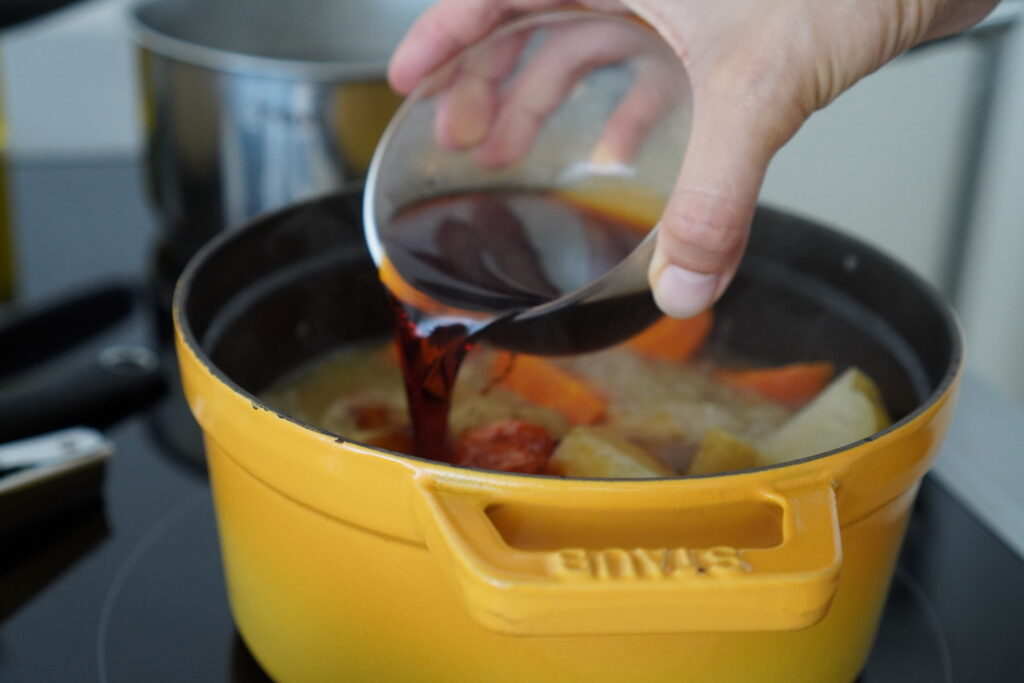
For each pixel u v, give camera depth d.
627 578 0.36
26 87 0.99
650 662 0.40
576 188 0.53
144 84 0.74
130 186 0.94
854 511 0.40
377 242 0.48
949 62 1.06
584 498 0.37
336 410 0.54
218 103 0.70
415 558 0.39
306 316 0.56
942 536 0.54
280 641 0.44
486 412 0.52
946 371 0.46
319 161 0.71
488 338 0.46
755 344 0.57
